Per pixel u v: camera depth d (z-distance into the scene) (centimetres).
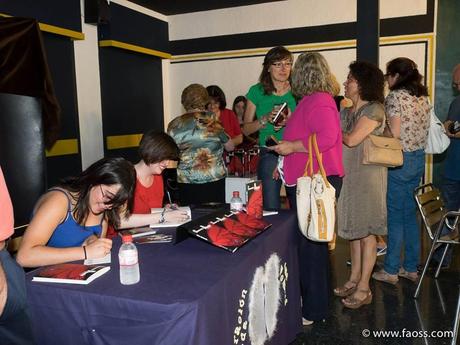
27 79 326
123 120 590
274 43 625
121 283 130
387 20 567
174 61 690
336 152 222
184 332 115
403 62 284
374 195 249
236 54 650
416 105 281
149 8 636
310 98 216
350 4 577
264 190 272
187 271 141
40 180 341
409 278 309
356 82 248
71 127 500
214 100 433
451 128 322
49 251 147
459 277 311
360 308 267
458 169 325
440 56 549
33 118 334
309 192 202
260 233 183
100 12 510
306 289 235
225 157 468
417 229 305
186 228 170
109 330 121
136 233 188
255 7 629
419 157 290
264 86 276
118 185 152
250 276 160
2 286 114
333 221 200
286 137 229
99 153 552
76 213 157
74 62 502
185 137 300
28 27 327
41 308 129
